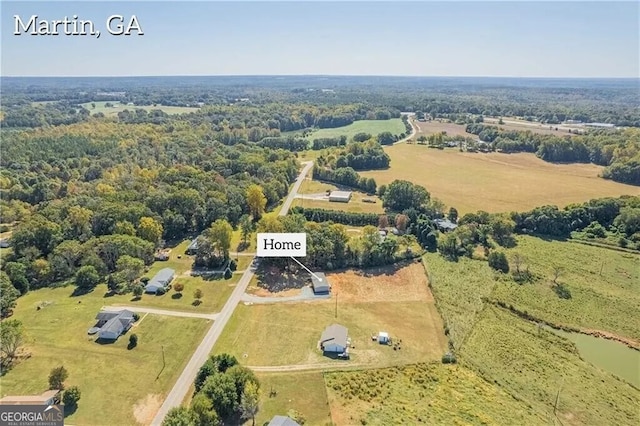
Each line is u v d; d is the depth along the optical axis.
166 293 98.31
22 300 95.31
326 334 80.81
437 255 118.75
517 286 102.69
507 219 131.62
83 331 83.62
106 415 63.00
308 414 63.66
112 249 108.00
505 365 76.31
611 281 105.44
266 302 95.12
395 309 93.44
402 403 66.44
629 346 82.56
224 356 71.31
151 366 73.81
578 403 67.81
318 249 109.94
